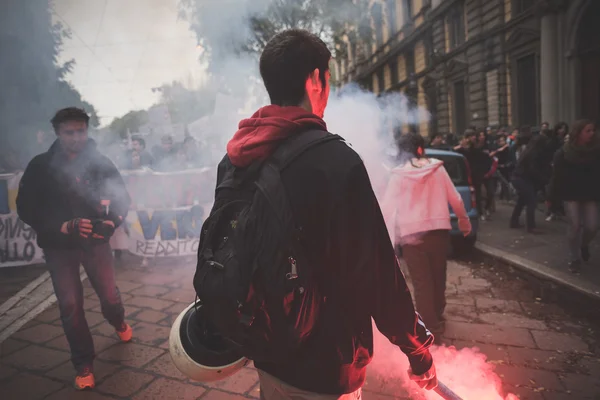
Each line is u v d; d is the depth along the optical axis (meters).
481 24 15.05
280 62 1.13
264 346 1.06
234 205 1.10
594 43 10.66
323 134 1.09
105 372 2.74
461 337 3.27
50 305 3.86
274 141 1.08
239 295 1.02
